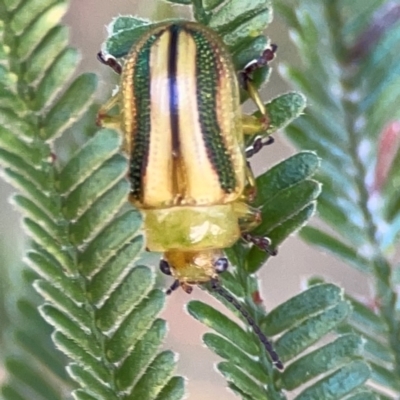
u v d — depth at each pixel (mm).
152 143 48
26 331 47
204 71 46
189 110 47
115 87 48
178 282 51
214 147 47
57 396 47
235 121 47
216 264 46
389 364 45
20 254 49
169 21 47
